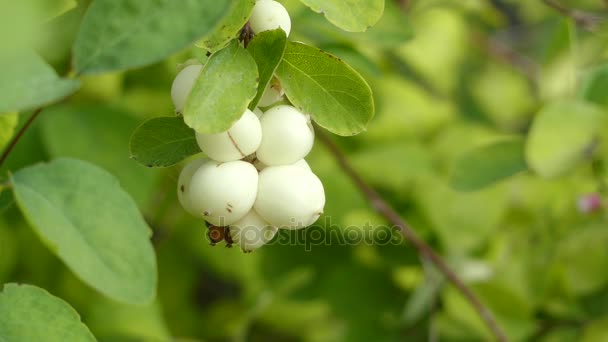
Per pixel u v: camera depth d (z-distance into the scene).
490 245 0.44
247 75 0.24
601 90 0.36
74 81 0.23
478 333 0.42
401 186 0.44
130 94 0.40
